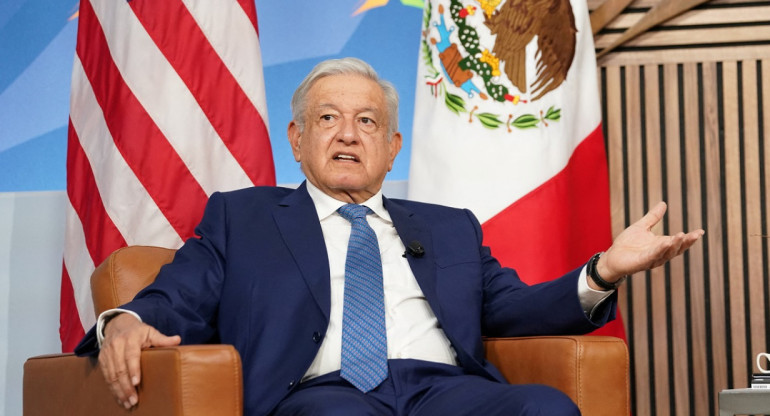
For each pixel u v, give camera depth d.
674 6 4.63
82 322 4.10
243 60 4.30
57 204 4.69
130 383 2.32
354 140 3.16
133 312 2.54
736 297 4.60
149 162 4.09
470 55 4.35
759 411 3.08
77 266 4.18
